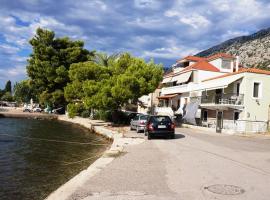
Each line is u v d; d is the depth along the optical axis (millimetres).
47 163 18203
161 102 66750
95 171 11938
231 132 34562
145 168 12586
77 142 29047
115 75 43594
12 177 14406
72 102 52500
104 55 67500
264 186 9641
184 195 8617
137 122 31938
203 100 47219
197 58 63000
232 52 166375
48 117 68188
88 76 49156
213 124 43625
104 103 39875
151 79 42125
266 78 40125
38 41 76000
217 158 15328
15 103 133875
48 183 13273
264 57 137750
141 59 44312
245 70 39500
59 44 77562
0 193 11656
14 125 46938
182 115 52688
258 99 39562
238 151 18328
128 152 17250
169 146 20344
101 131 34969
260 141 26406
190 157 15617
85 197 8492
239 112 39688
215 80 45938
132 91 40469
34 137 32875
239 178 10773
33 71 76375
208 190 9148
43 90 77500
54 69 74250
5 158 19844
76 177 10945
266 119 39719
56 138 32438
